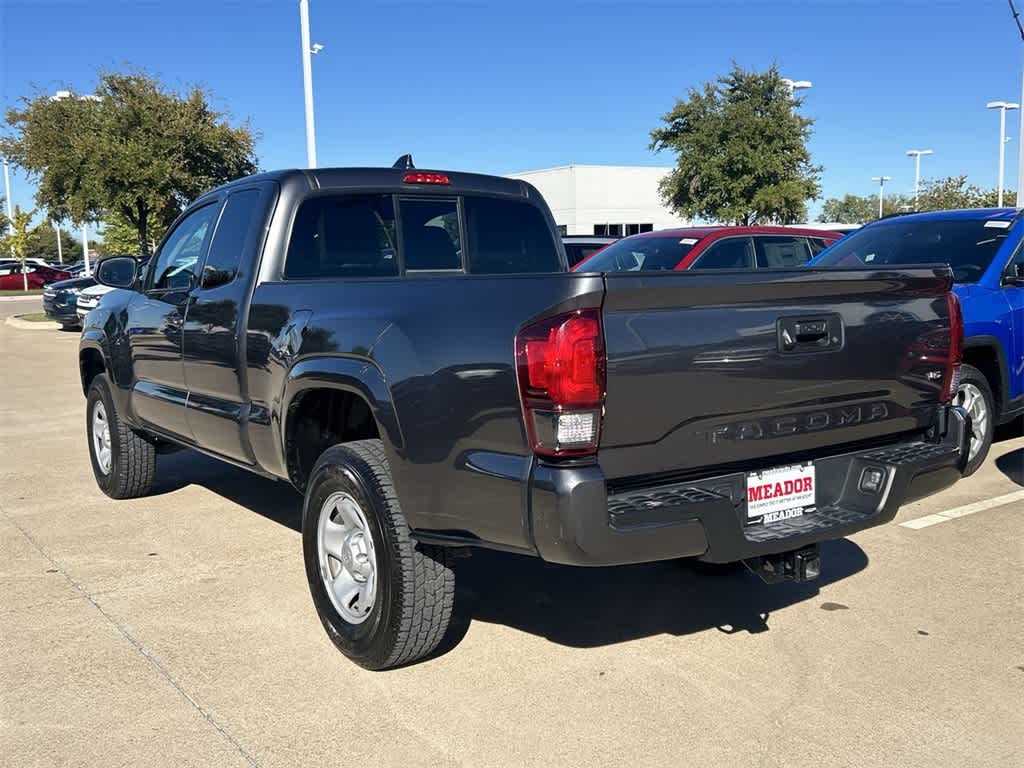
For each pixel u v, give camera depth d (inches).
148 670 151.5
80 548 214.4
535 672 150.3
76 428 376.2
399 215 198.4
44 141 843.4
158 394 219.5
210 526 231.0
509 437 123.1
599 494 117.7
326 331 151.8
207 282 195.6
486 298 127.2
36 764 124.1
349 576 154.1
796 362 136.6
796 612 174.1
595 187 1817.2
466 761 124.4
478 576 195.9
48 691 144.3
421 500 135.2
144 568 200.2
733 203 1152.2
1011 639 161.2
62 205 889.5
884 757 124.7
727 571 197.3
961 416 157.1
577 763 123.7
